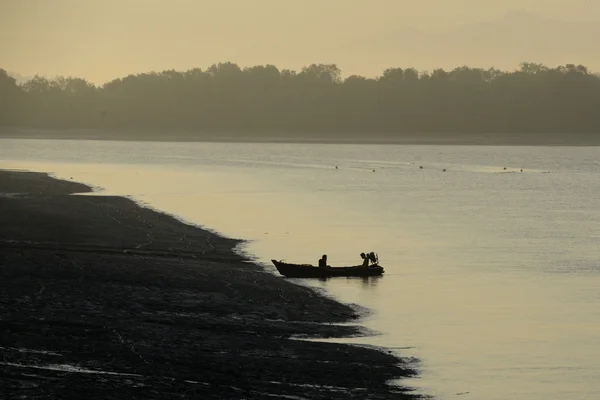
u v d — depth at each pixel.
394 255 181.12
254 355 99.56
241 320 116.31
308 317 121.56
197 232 198.12
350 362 100.56
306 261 170.50
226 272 146.88
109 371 90.06
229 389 87.00
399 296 139.38
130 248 167.00
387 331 116.94
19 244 163.38
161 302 122.12
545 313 129.50
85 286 127.06
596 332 119.00
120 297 122.69
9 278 128.88
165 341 102.38
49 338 100.25
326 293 139.88
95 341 100.31
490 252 186.25
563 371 102.00
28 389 81.94
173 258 158.25
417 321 123.06
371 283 150.12
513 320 124.94
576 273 162.12
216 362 95.75
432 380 96.62
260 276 147.25
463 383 96.38
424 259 176.62
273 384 89.75
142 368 91.81
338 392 88.94
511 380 98.31
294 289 138.62
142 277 135.62
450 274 160.00
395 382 94.69
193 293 128.75
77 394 81.81
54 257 145.25
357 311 127.75
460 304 134.62
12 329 102.88
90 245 167.25
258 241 193.38
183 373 91.12
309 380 92.25
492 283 151.75
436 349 109.06
